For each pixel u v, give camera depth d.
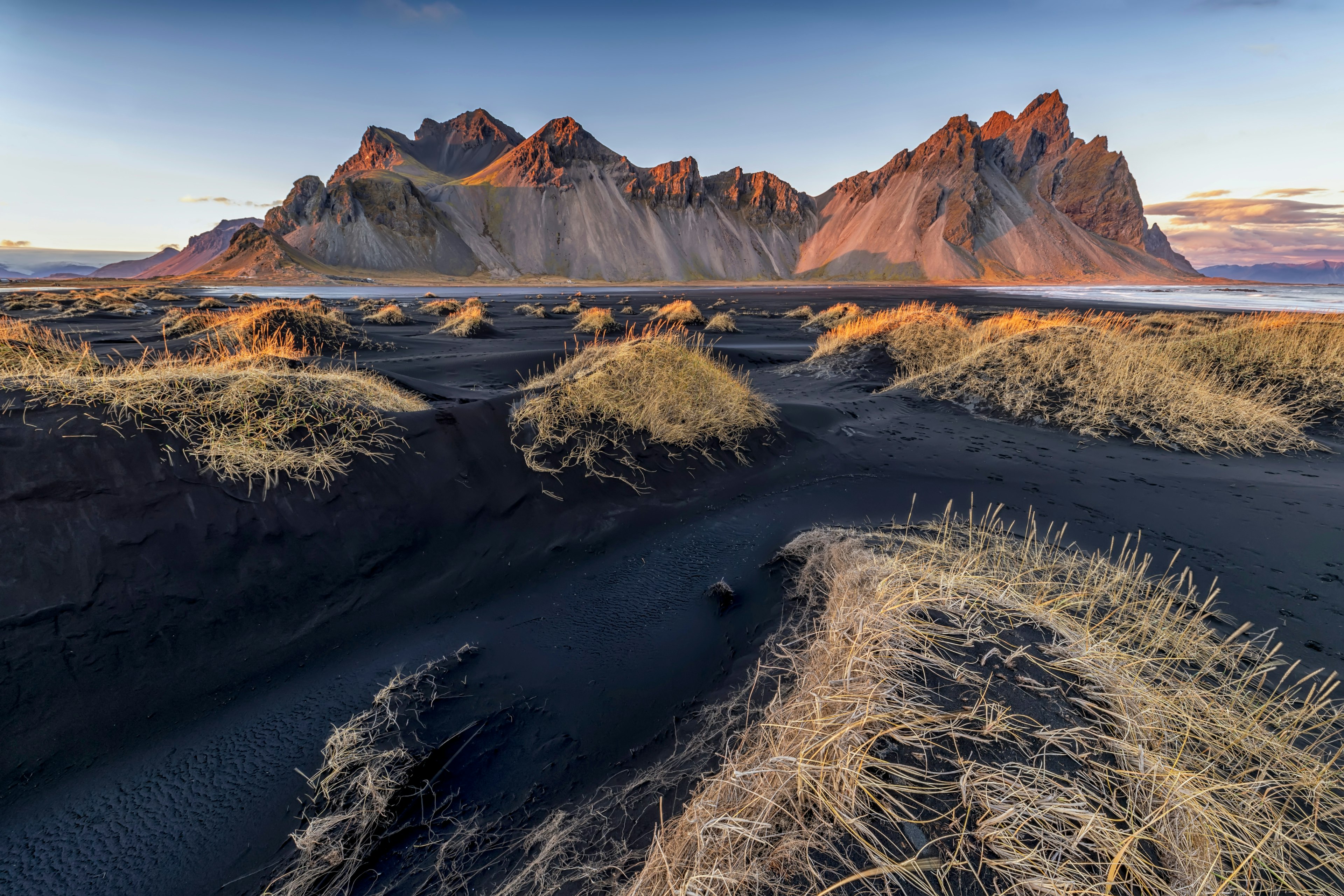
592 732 2.39
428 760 2.21
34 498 2.94
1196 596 3.25
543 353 11.65
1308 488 5.24
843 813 1.35
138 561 2.98
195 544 3.17
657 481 5.23
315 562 3.44
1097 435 7.13
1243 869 1.35
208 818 2.01
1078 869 1.22
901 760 1.48
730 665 2.78
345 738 2.30
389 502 3.97
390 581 3.54
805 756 1.51
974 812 1.35
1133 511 4.71
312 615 3.19
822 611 2.91
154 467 3.36
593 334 18.39
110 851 1.89
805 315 29.17
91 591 2.80
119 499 3.13
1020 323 11.52
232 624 2.99
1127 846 1.25
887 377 10.97
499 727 2.41
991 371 9.16
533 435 5.16
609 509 4.72
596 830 1.84
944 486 5.43
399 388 7.27
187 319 14.19
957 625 2.03
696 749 2.16
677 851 1.36
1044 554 3.75
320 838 1.86
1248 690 2.27
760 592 3.48
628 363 6.51
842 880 1.18
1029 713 1.62
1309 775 1.68
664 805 1.87
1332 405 7.72
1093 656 1.93
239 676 2.78
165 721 2.49
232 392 4.10
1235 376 8.93
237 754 2.30
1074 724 1.61
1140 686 1.89
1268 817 1.52
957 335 11.85
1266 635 2.83
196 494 3.36
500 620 3.33
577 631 3.19
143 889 1.76
